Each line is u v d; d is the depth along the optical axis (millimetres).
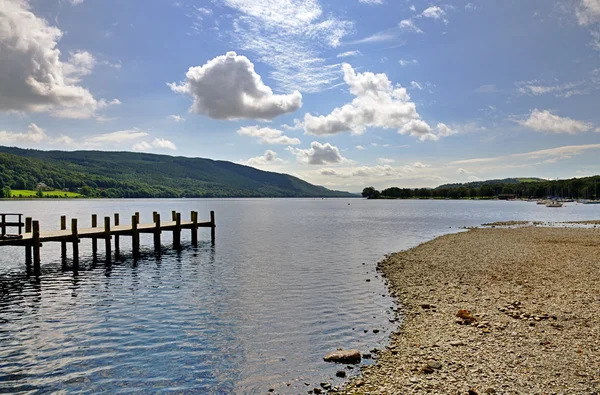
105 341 13859
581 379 9641
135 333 14656
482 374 10102
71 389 10492
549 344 12000
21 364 12023
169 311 17453
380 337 13828
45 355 12695
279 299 19328
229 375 11188
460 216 101188
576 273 23172
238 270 27391
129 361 12203
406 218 93750
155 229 37469
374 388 9750
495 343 12273
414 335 13688
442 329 14062
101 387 10594
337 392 9859
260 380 10828
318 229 63219
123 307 18141
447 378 9992
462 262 28406
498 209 143125
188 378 11055
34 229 27188
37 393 10289
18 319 16391
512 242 40781
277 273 26125
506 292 18984
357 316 16375
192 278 24750
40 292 21266
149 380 10969
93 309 17844
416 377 10180
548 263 27047
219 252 36781
